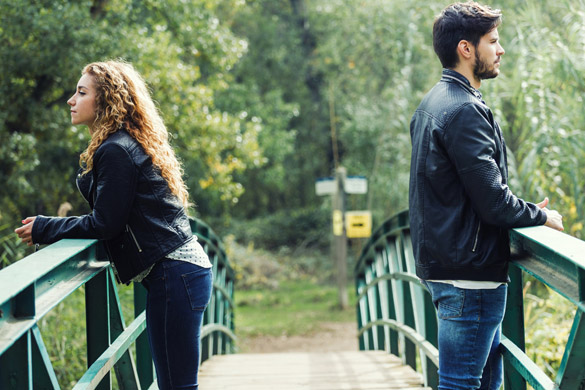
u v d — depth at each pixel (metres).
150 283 2.13
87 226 2.03
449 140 1.96
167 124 8.49
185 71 8.53
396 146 10.75
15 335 1.45
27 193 7.59
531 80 5.30
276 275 15.36
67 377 4.60
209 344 5.23
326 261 16.45
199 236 4.68
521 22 6.00
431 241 2.02
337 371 4.50
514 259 2.02
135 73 2.23
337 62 16.50
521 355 2.04
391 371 4.36
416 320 3.85
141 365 2.99
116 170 2.01
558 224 1.97
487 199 1.89
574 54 5.12
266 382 4.15
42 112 7.55
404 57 10.46
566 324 4.14
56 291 1.82
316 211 18.56
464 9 2.08
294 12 19.33
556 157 5.10
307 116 19.41
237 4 9.88
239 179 18.25
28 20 6.59
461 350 2.07
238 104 16.33
